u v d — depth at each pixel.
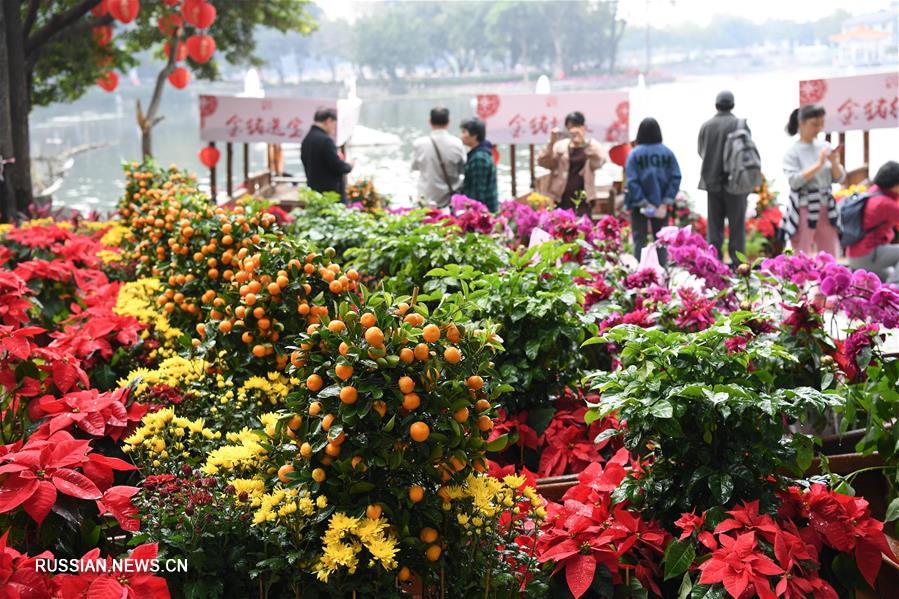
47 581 1.96
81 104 61.66
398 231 4.61
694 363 2.62
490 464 2.92
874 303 3.22
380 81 56.28
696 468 2.51
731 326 2.90
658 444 2.64
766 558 2.23
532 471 3.41
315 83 61.16
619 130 9.34
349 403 2.06
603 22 50.78
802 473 2.70
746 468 2.44
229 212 3.82
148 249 4.23
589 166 8.40
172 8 11.34
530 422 3.42
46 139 36.91
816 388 3.28
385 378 2.07
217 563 2.15
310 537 2.11
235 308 3.12
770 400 2.43
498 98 9.53
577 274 3.85
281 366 3.03
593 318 3.55
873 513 2.97
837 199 8.42
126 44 13.55
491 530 2.21
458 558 2.21
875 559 2.44
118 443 2.65
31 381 2.97
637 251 7.37
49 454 2.23
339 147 8.81
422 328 2.16
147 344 3.58
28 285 4.20
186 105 60.41
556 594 2.38
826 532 2.47
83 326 3.47
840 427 3.08
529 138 9.56
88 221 7.48
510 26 50.78
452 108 40.50
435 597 2.24
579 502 2.54
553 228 5.03
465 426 2.16
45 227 5.04
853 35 47.56
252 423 2.83
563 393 3.56
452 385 2.11
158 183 5.91
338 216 5.48
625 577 2.46
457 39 54.44
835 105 8.59
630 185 7.27
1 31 8.92
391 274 4.24
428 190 7.63
